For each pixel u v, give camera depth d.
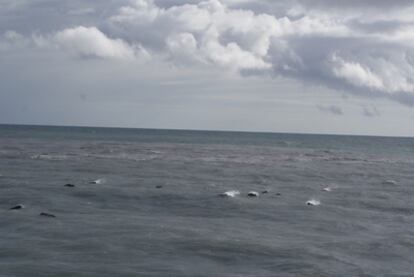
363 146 143.00
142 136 168.50
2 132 160.00
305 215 32.03
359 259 22.44
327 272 20.38
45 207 31.73
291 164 69.62
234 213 32.06
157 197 37.00
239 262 21.34
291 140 183.62
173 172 54.19
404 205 37.41
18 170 50.78
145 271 19.66
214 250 22.77
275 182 48.69
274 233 26.62
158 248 22.75
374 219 31.77
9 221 27.17
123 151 83.50
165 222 28.34
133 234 24.95
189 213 31.77
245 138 191.75
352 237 26.47
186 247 23.06
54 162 60.09
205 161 69.56
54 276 18.83
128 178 47.47
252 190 42.38
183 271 19.84
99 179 45.34
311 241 25.14
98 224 27.06
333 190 44.19
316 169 62.94
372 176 56.72
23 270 19.31
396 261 22.45
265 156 84.81
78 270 19.50
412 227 29.64
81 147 91.00
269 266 20.92
